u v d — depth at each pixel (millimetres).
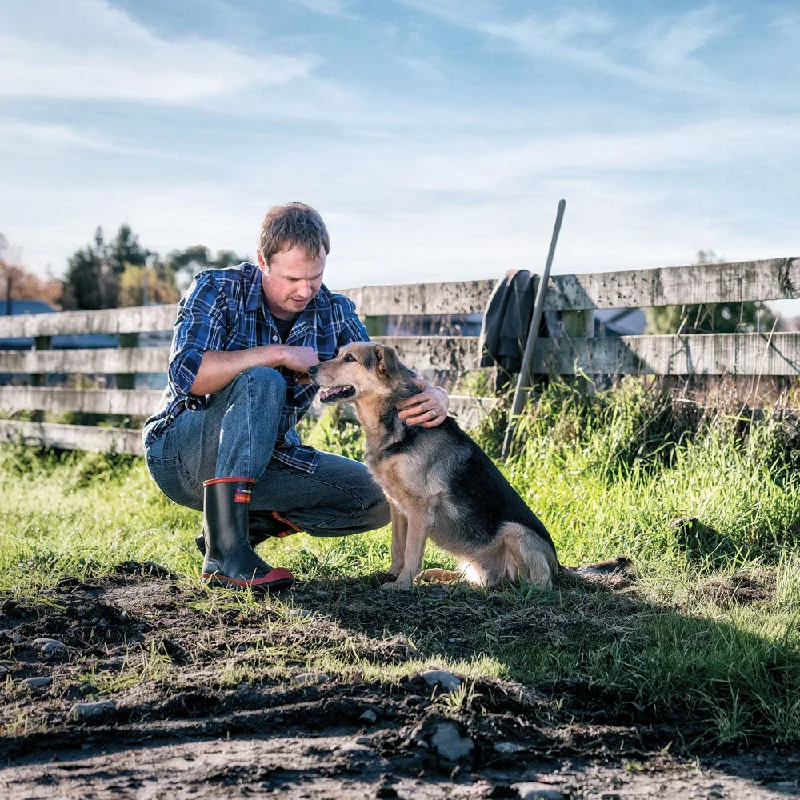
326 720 2438
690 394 6609
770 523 4992
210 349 3926
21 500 7094
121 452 9656
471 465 4246
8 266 91062
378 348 4078
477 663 2869
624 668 2895
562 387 7031
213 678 2707
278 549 5086
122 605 3543
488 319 7438
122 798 1928
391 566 4293
